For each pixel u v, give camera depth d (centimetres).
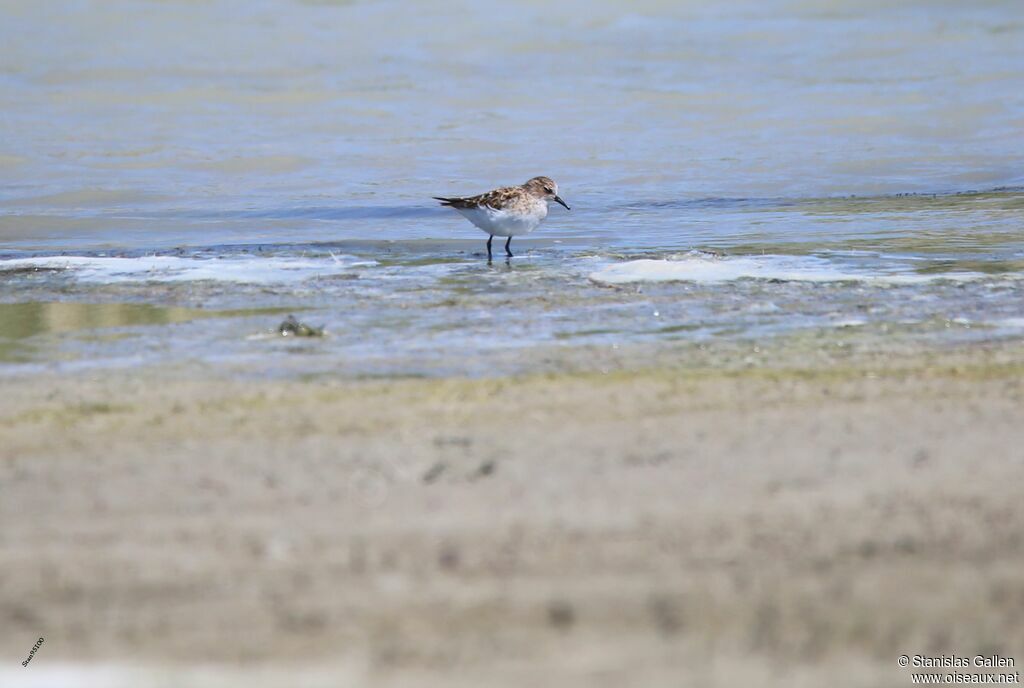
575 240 1972
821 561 701
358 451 901
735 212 2216
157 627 638
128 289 1559
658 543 727
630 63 3628
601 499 795
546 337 1295
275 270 1697
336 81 3428
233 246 1931
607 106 3173
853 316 1383
